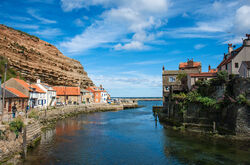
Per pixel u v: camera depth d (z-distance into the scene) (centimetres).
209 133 2978
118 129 3666
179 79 5369
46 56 9888
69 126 3894
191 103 3494
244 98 2645
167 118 4388
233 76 3228
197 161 1872
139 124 4306
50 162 1873
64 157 2028
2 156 1686
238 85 2838
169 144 2495
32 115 3036
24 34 10725
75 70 12175
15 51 7744
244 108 2606
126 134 3203
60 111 5000
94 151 2258
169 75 5888
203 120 3247
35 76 7756
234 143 2442
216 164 1783
